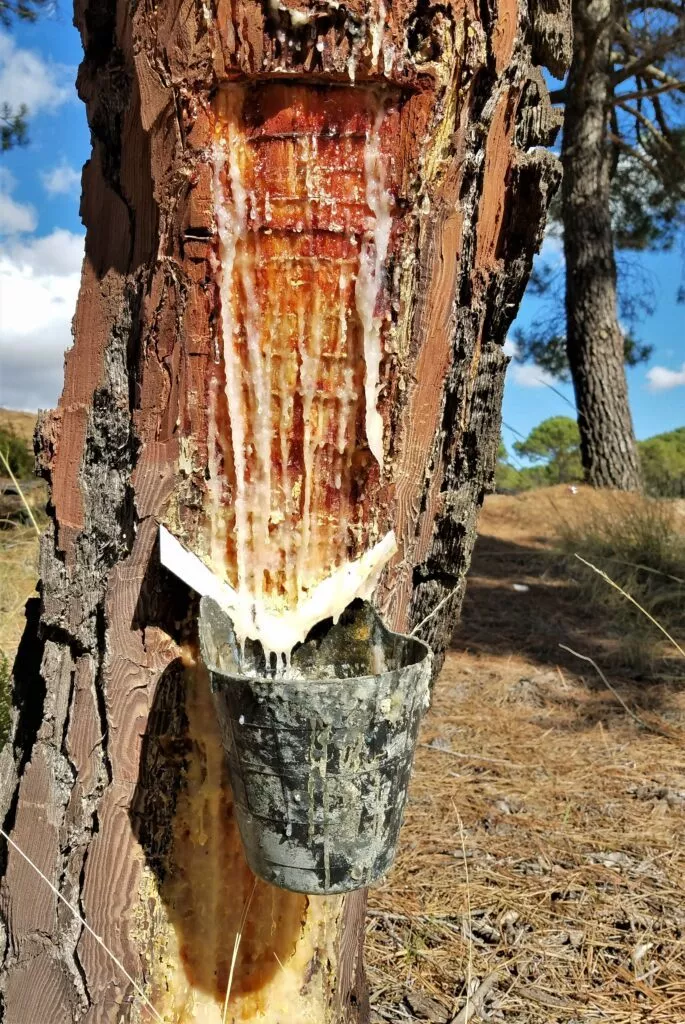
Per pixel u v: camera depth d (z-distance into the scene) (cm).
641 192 1099
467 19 106
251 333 115
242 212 112
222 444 119
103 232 128
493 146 120
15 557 415
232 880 127
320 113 109
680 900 201
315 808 99
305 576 125
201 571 118
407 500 126
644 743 296
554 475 904
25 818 129
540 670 370
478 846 225
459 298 124
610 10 745
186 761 124
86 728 124
